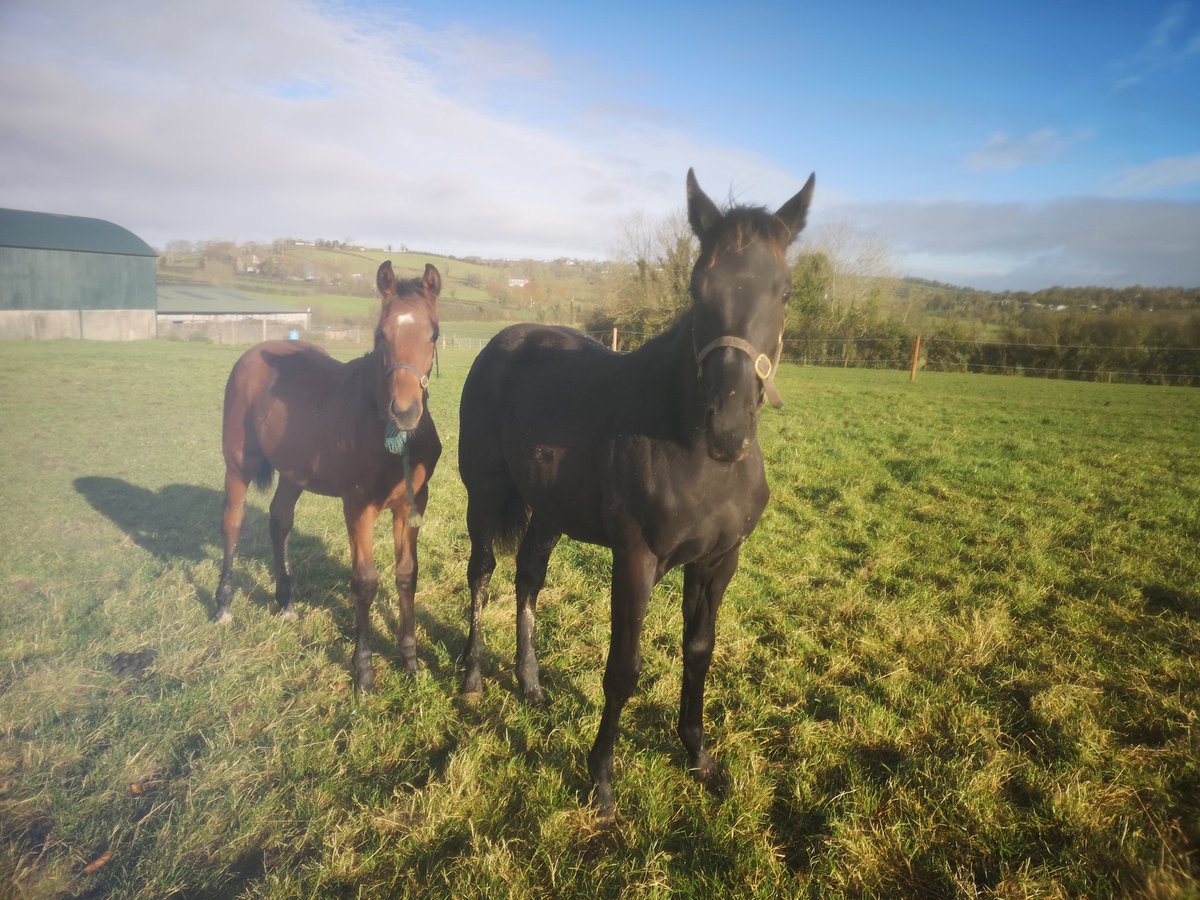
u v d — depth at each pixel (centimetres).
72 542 575
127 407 1267
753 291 221
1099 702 337
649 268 3114
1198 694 337
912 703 343
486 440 369
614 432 273
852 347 3080
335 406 385
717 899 229
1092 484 776
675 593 479
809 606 460
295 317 5050
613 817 274
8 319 3416
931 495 735
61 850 252
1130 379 2608
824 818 266
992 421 1301
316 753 306
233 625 436
